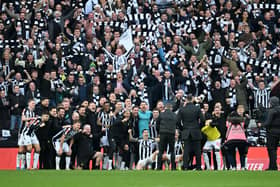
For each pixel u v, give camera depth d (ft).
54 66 244.01
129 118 201.77
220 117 198.18
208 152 198.49
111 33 261.65
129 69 245.65
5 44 252.42
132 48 260.01
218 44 261.65
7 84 237.04
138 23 269.85
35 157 196.85
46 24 262.06
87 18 275.80
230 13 277.64
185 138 182.60
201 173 156.25
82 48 253.65
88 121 201.05
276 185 121.49
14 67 241.55
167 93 240.94
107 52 254.06
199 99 229.86
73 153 199.00
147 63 249.14
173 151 186.50
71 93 236.43
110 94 215.72
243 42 264.72
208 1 282.97
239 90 242.17
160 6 293.23
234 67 256.32
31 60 242.78
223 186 119.24
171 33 270.26
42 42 253.24
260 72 258.37
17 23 257.55
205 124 195.83
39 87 236.63
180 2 287.89
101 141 203.31
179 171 165.89
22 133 196.03
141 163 199.72
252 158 211.82
